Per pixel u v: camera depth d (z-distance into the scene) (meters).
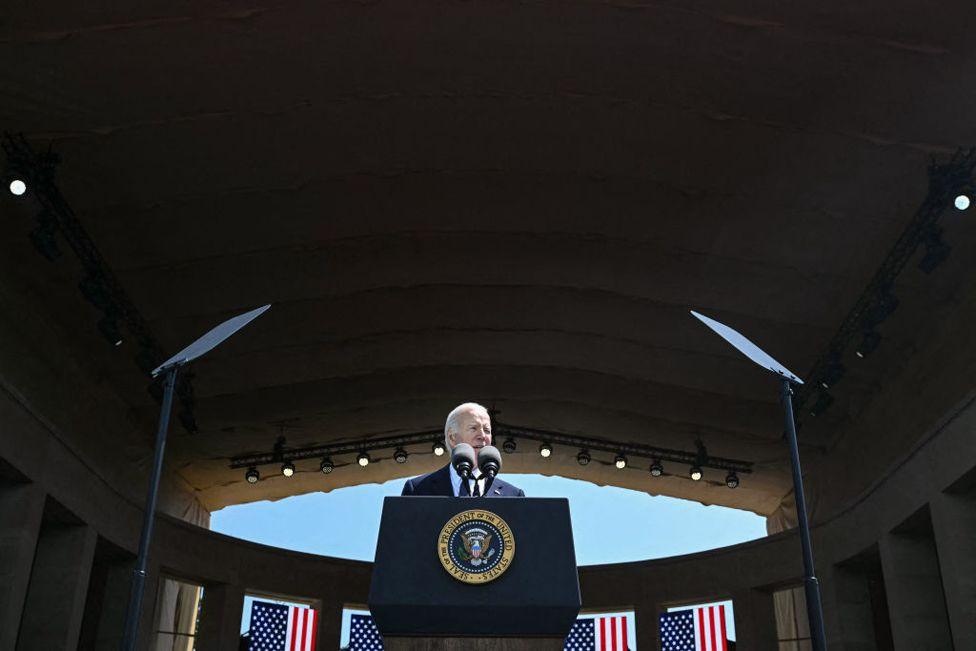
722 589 18.02
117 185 11.80
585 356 16.89
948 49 9.75
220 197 12.45
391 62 10.61
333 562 18.95
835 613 15.60
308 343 15.96
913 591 13.41
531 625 3.66
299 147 11.77
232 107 10.97
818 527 16.38
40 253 11.52
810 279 13.70
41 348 13.65
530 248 14.18
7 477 11.71
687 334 15.70
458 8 9.94
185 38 9.95
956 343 12.93
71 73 10.17
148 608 15.73
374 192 12.90
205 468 19.83
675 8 9.84
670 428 18.88
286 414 18.16
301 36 10.12
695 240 13.45
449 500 3.84
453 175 12.73
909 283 13.20
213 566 17.41
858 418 16.19
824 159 11.56
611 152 12.05
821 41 9.93
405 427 19.44
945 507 11.95
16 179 10.73
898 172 11.48
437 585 3.66
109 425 16.00
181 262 13.42
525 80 10.94
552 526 3.80
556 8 9.94
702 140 11.66
